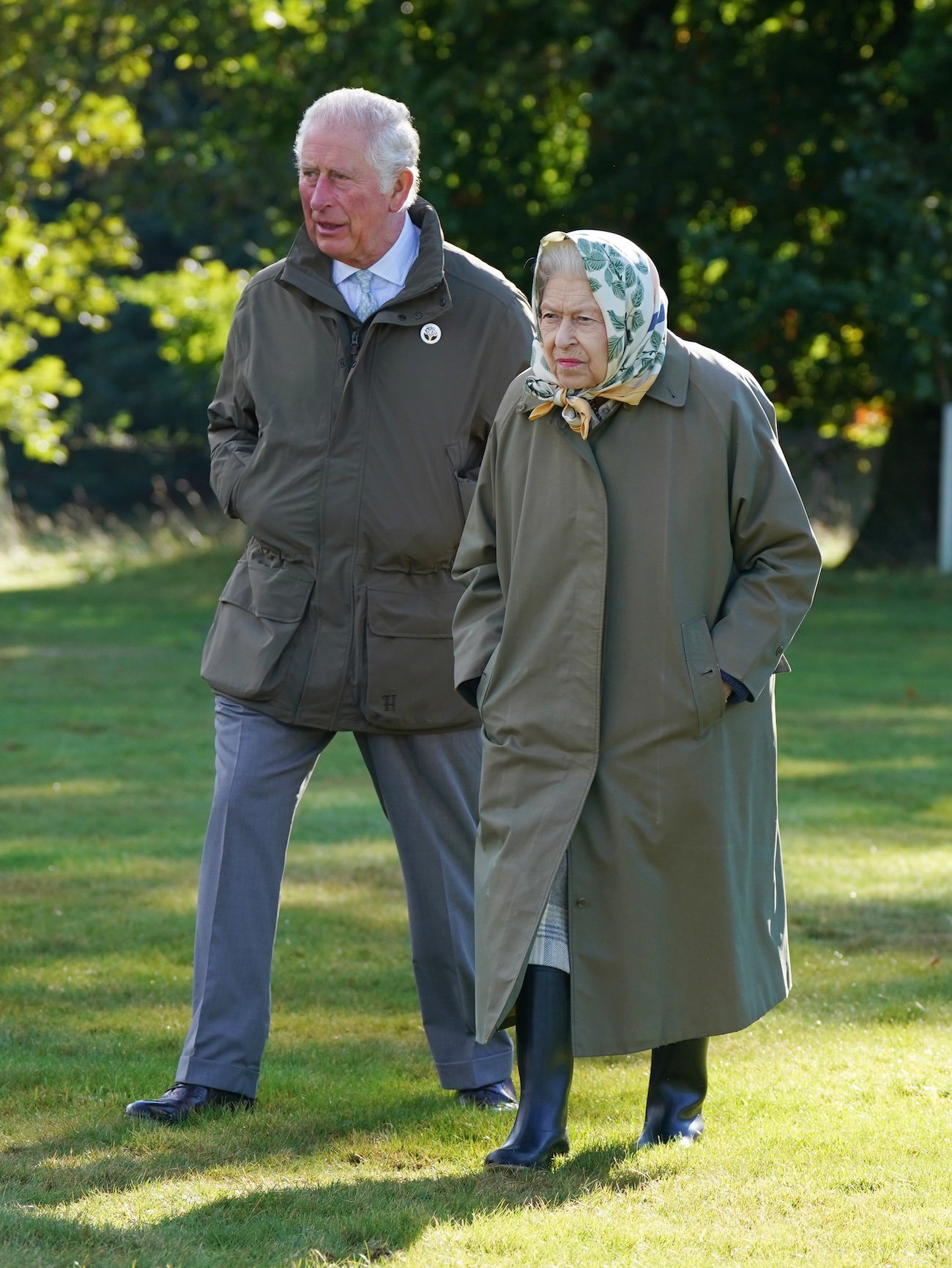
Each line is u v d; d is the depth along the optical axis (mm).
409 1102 15008
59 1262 11133
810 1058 16031
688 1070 13742
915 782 31828
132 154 81562
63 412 156375
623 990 12828
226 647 15219
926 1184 12641
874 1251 11297
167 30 74875
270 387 15125
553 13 69875
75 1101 14836
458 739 15234
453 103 69625
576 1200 12312
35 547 92188
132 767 33750
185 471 154625
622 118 67625
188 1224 11906
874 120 70250
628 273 12453
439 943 15188
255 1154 13531
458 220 72375
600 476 12820
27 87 77625
